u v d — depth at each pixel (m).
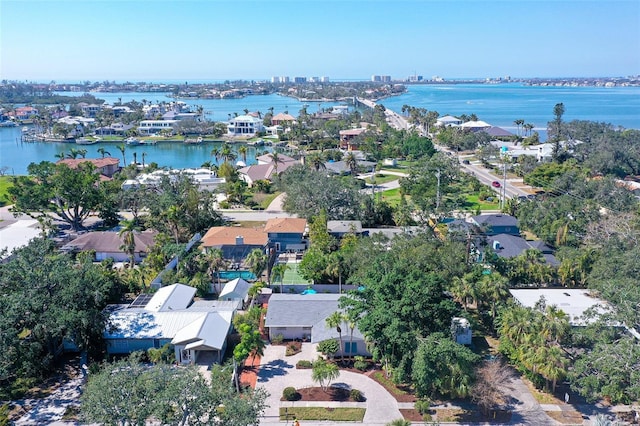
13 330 46.59
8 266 54.25
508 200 117.00
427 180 126.81
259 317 62.31
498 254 81.56
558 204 98.88
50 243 61.84
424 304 48.97
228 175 142.50
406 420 43.81
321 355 56.41
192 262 75.56
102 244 88.12
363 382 51.22
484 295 59.66
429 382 45.31
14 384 50.12
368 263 67.50
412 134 194.00
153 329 57.09
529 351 48.31
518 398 48.53
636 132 171.88
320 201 104.06
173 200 97.75
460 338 57.88
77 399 48.12
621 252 68.69
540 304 57.22
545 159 163.25
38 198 98.06
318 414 45.84
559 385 50.16
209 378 51.06
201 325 56.00
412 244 70.38
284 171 144.00
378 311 48.56
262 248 85.88
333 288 72.94
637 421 44.47
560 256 75.31
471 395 46.78
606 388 42.94
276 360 55.53
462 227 84.75
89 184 102.19
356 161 161.00
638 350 43.31
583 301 61.19
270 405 47.09
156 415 34.75
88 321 51.66
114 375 37.53
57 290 54.19
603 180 115.88
